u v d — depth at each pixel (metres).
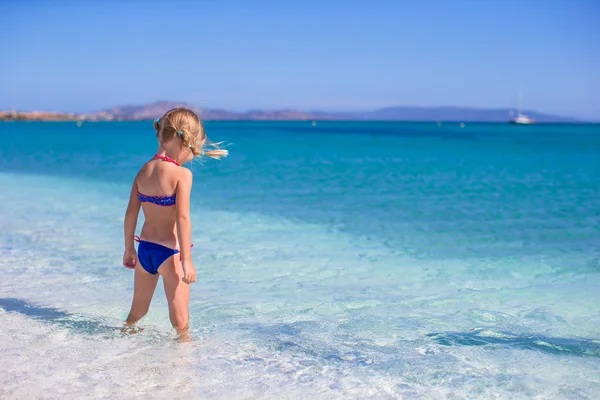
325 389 2.89
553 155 25.36
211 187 12.69
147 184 3.55
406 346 3.51
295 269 5.49
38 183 13.09
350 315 4.12
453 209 9.48
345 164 19.83
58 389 2.84
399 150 30.16
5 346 3.40
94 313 4.10
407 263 5.78
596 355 3.38
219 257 5.96
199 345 3.48
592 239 7.02
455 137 55.19
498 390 2.90
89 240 6.77
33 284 4.85
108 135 54.31
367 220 8.36
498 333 3.76
